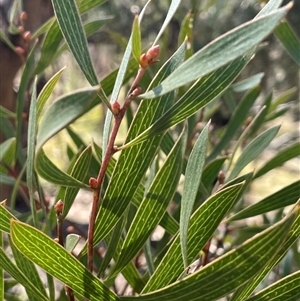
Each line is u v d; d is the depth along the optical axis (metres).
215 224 0.19
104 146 0.19
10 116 0.35
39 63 0.33
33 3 0.49
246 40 0.13
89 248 0.18
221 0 0.46
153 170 0.25
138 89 0.16
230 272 0.15
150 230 0.21
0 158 0.33
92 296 0.18
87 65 0.17
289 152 0.29
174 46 1.06
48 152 1.26
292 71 1.12
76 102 0.12
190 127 0.35
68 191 0.21
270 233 0.14
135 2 1.16
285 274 0.33
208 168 0.30
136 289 0.24
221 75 0.17
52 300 0.21
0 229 0.19
